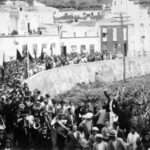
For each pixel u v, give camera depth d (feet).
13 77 202.59
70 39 412.77
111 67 387.96
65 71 313.32
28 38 336.70
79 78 335.67
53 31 403.95
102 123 93.25
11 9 375.66
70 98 257.75
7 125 117.08
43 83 258.16
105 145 73.00
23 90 148.66
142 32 467.11
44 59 310.45
